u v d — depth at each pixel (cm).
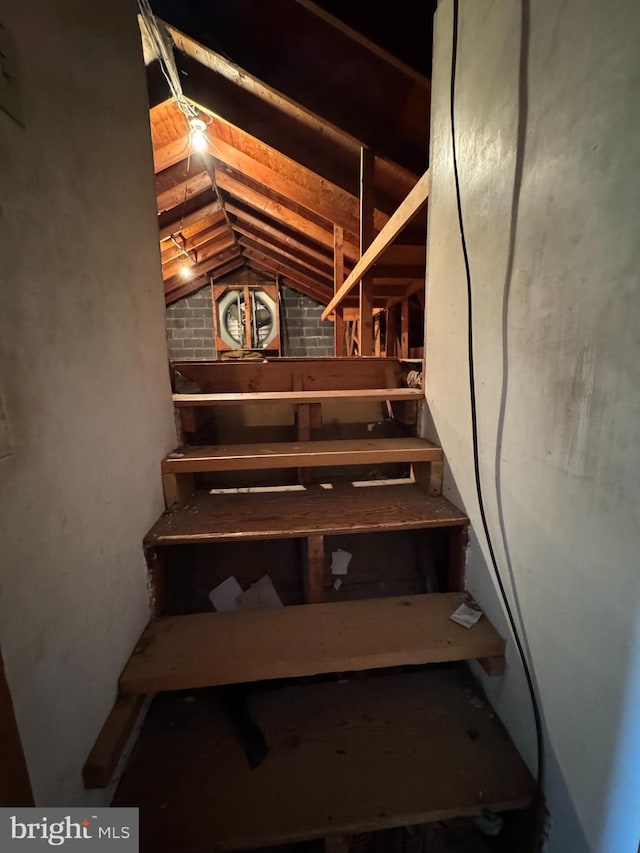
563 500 67
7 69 53
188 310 692
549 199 67
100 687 73
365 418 168
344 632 94
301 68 163
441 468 122
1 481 49
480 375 94
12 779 50
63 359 65
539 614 75
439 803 77
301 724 94
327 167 231
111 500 81
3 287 51
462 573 109
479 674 103
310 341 712
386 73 157
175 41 177
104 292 81
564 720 69
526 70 71
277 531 102
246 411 162
